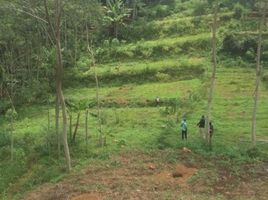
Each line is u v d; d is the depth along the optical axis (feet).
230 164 89.15
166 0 235.40
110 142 107.76
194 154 94.79
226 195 75.31
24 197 85.61
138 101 143.64
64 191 81.61
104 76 172.76
